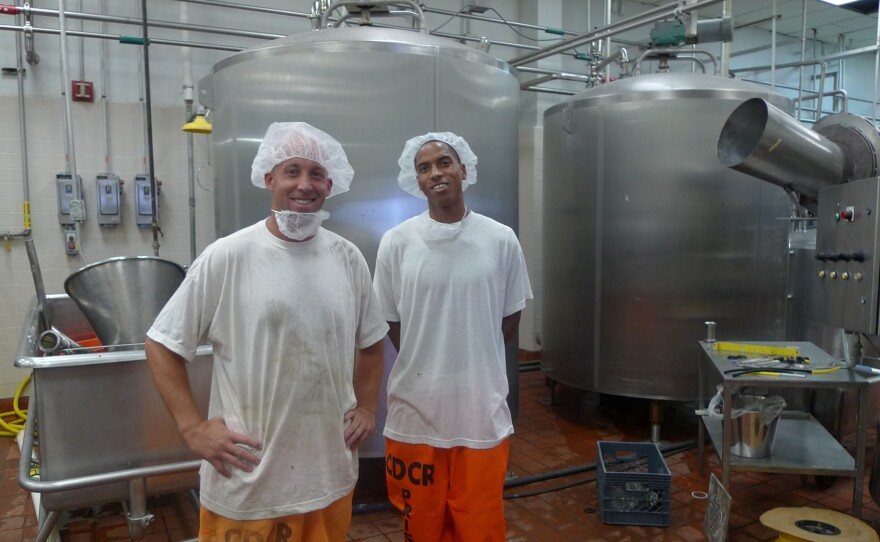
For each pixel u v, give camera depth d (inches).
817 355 92.4
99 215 139.8
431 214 64.2
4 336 136.9
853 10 196.5
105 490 69.4
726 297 118.0
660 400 120.6
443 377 61.6
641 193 119.3
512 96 106.9
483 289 62.3
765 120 87.3
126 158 144.9
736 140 94.1
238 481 46.3
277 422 46.4
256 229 48.9
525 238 182.1
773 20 184.9
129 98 144.3
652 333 120.0
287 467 46.9
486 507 61.3
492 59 101.3
